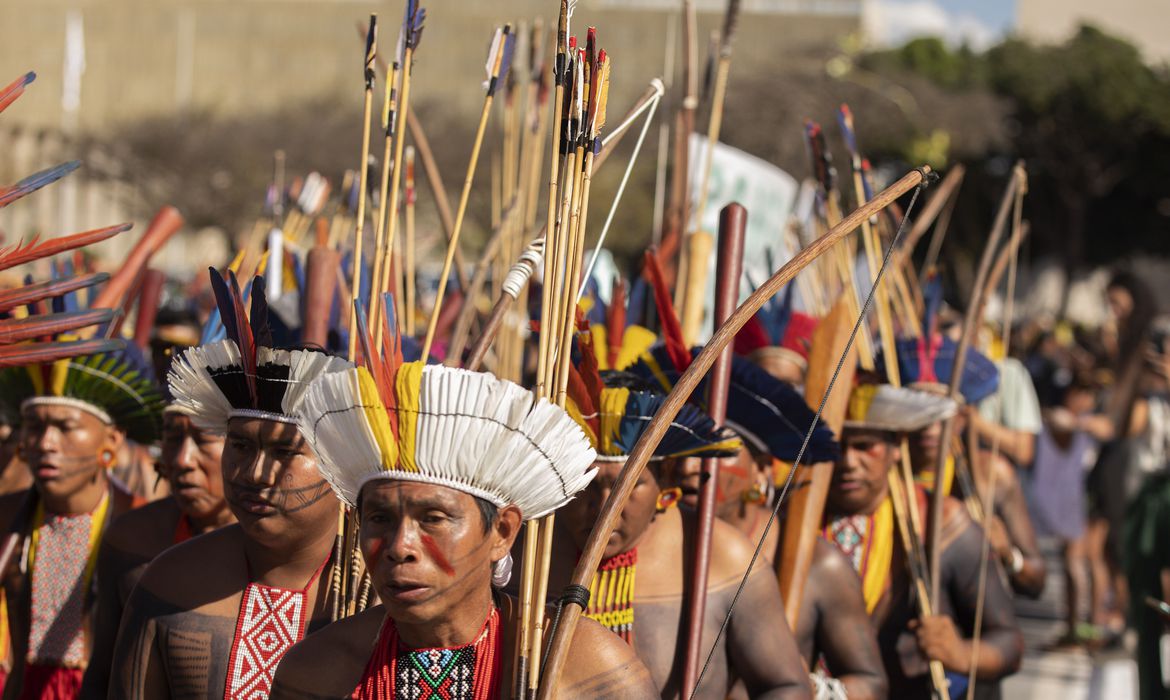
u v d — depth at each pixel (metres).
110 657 4.12
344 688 2.79
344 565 3.43
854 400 4.71
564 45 2.75
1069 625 9.98
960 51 43.56
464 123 34.00
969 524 5.20
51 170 3.14
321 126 36.06
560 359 2.75
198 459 4.10
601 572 3.73
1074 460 10.12
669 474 3.83
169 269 33.78
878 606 4.91
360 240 3.44
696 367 2.77
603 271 7.66
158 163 35.09
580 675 2.73
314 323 4.18
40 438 4.67
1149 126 42.41
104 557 4.25
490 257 4.91
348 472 2.66
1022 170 5.16
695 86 5.49
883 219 5.39
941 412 4.65
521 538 3.74
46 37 68.31
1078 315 45.56
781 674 3.78
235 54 67.00
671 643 3.75
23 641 4.83
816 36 55.66
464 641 2.72
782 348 5.10
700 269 4.97
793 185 7.23
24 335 3.21
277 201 5.51
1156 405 9.34
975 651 4.83
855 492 4.78
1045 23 59.12
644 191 29.92
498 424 2.58
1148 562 8.05
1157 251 45.38
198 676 3.41
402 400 2.57
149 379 4.71
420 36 3.29
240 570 3.49
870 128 31.44
